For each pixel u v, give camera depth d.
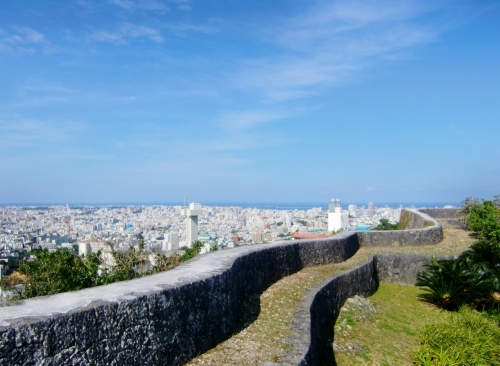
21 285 8.10
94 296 4.67
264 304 8.37
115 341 4.39
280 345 6.27
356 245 16.41
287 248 11.46
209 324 6.18
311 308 8.20
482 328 10.54
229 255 8.54
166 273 6.49
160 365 5.00
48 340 3.73
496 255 14.09
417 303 13.27
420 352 9.20
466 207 20.94
